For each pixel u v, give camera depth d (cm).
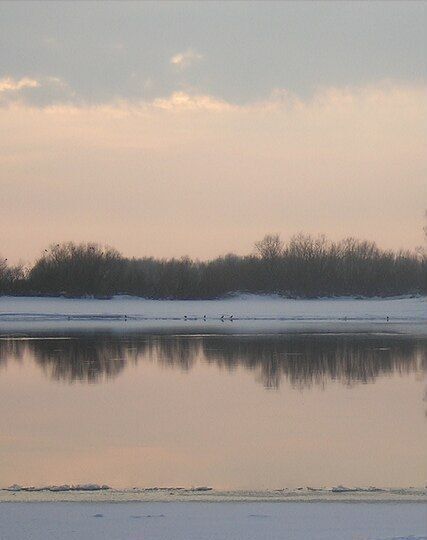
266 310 18100
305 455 3597
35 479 3181
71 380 6297
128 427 4316
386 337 10112
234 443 3878
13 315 15688
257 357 7800
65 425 4391
